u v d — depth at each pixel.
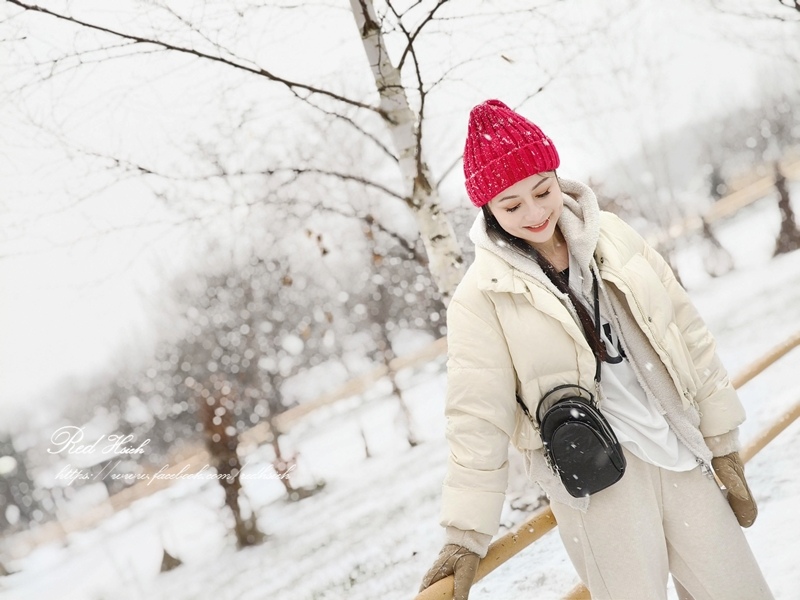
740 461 1.77
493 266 1.64
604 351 1.65
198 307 15.27
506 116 1.62
